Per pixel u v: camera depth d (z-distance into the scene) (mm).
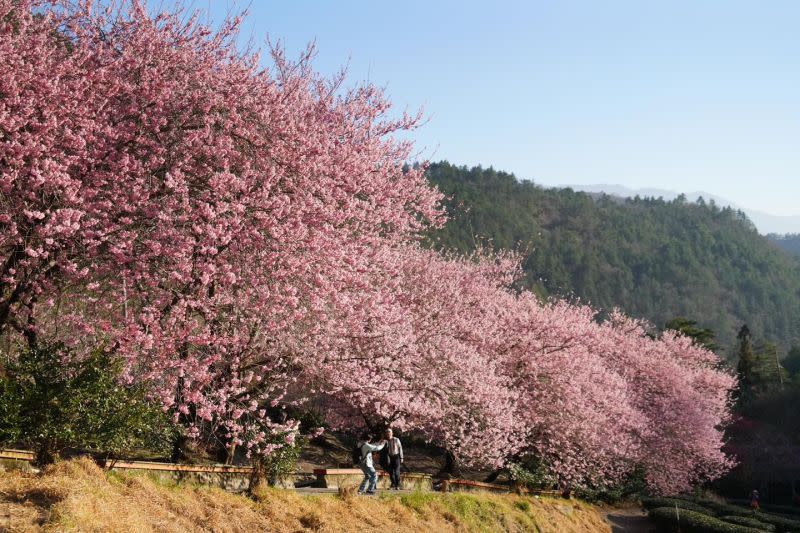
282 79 17828
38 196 12445
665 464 39594
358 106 19031
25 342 13289
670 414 41406
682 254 183375
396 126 19703
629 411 35156
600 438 31188
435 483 23125
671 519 32594
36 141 12039
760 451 57375
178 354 13023
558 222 182875
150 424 11547
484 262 33375
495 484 27781
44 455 10000
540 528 21906
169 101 14117
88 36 14156
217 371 14094
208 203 13516
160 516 10070
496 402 23797
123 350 11789
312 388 18391
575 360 29578
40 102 12391
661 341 52062
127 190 13227
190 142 13531
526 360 28719
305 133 15219
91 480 9641
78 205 12672
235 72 14938
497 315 29547
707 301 166375
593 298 146875
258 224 13828
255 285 13711
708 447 41750
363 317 16906
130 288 12945
